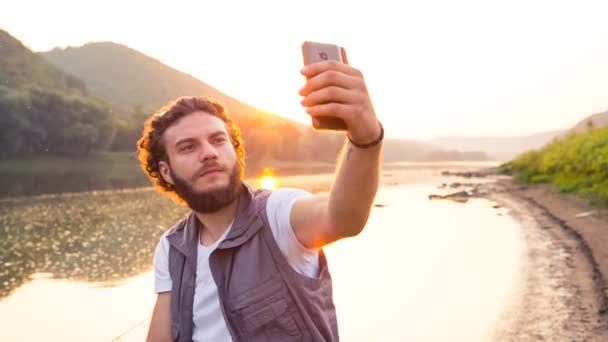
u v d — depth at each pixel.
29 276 11.21
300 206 1.63
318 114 1.25
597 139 22.55
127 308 8.24
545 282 7.72
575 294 6.95
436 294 7.43
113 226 19.81
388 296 7.43
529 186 27.58
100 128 88.00
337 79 1.24
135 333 4.89
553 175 29.16
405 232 13.88
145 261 12.62
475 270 8.92
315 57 1.33
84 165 79.38
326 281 1.74
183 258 1.85
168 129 1.77
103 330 7.13
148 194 36.78
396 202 23.86
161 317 1.92
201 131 1.74
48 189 42.06
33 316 7.97
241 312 1.66
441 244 11.80
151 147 1.84
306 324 1.63
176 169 1.75
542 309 6.44
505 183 34.00
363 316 6.51
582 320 5.91
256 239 1.68
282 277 1.65
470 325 6.04
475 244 11.69
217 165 1.71
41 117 77.06
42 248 15.12
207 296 1.76
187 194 1.74
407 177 56.69
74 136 79.88
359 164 1.36
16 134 72.81
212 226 1.79
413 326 6.09
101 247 15.01
